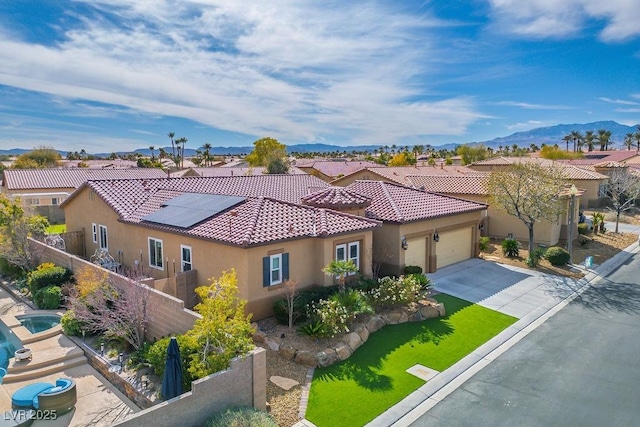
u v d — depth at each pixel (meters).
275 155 82.00
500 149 150.12
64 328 16.53
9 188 50.00
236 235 17.30
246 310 16.67
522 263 28.11
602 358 15.32
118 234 24.41
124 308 14.87
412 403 12.44
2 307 20.00
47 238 26.56
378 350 15.63
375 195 27.31
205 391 10.34
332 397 12.59
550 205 27.28
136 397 12.30
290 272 18.17
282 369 14.05
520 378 13.94
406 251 24.12
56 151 105.31
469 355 15.48
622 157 81.31
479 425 11.48
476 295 21.81
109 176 58.09
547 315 19.48
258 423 10.14
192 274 18.58
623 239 37.00
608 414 11.99
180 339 12.71
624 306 20.66
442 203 27.77
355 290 18.08
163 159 155.75
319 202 23.50
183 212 21.67
